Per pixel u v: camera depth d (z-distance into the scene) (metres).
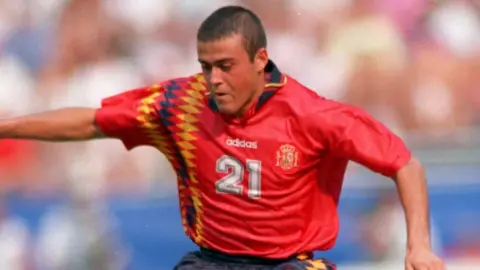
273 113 20.31
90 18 49.84
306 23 50.12
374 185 41.41
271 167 20.30
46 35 49.66
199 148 20.69
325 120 19.86
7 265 41.81
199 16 50.78
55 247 41.81
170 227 41.72
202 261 21.23
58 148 43.06
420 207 18.95
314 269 20.36
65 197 42.53
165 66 49.56
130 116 20.86
